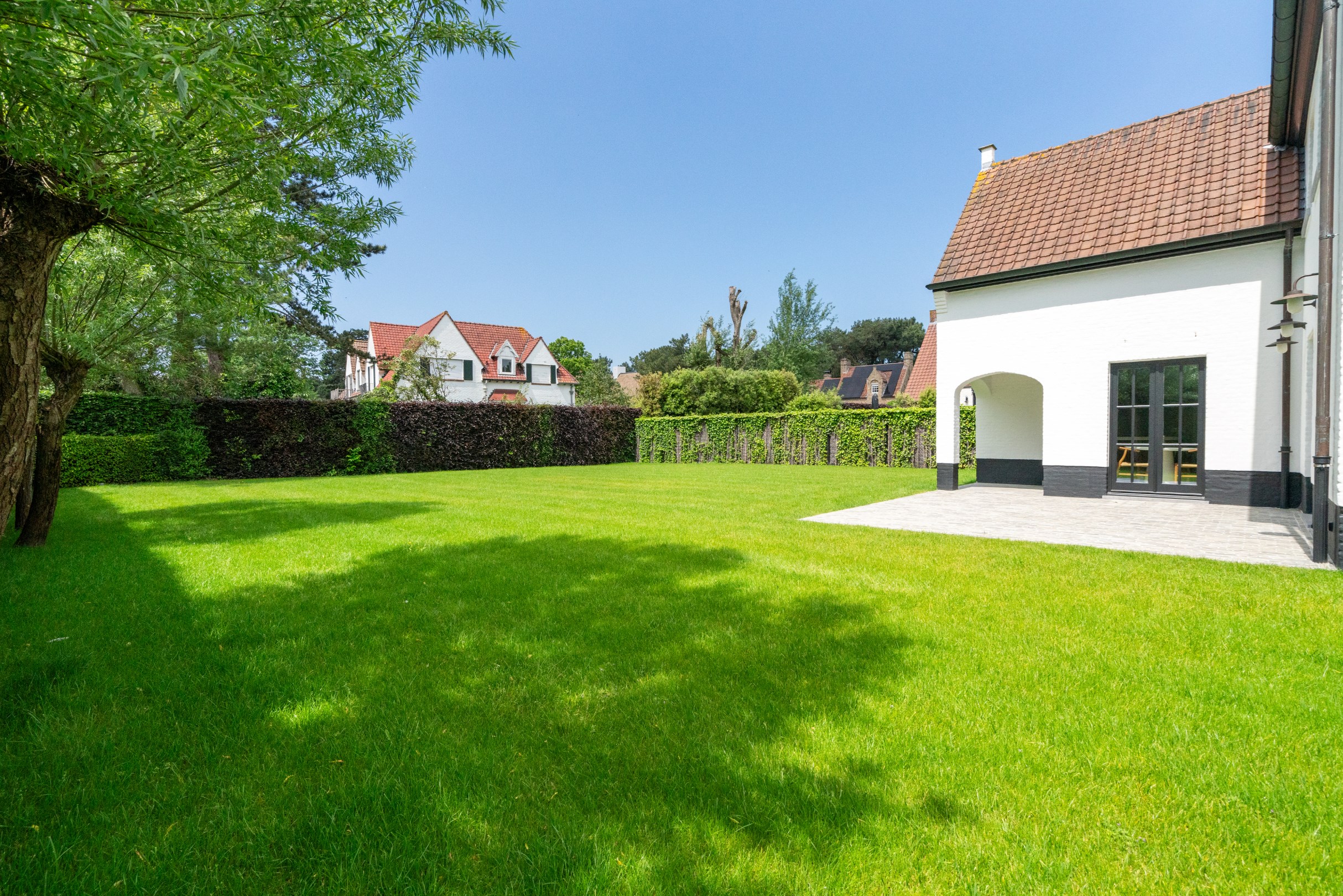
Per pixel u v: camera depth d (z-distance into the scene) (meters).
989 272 11.41
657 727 2.48
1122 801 1.96
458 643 3.48
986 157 13.56
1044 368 10.95
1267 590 4.32
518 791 2.04
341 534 7.02
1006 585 4.59
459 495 11.51
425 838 1.79
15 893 1.58
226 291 4.40
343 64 3.61
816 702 2.68
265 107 3.51
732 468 19.77
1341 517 4.97
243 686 2.91
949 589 4.51
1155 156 10.88
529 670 3.10
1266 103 10.09
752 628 3.70
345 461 18.17
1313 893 1.57
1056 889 1.59
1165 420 9.91
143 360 11.91
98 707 2.68
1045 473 10.96
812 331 36.44
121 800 2.00
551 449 22.92
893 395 47.41
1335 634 3.42
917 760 2.21
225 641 3.54
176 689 2.86
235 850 1.77
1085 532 7.07
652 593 4.50
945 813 1.90
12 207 2.96
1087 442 10.55
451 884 1.63
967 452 18.00
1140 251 9.82
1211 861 1.69
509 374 41.75
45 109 2.55
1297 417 8.77
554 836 1.81
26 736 2.40
